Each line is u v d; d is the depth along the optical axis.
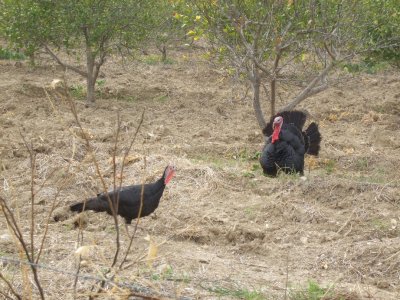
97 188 10.41
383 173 12.59
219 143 13.84
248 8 12.37
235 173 11.49
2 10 15.64
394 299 7.56
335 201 10.55
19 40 15.79
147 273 7.48
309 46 12.52
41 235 8.66
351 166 13.01
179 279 7.43
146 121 15.29
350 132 15.54
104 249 8.28
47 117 14.83
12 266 7.42
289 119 11.89
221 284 7.54
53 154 11.73
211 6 12.29
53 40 15.92
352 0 12.50
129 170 11.27
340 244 9.00
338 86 19.12
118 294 5.39
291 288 7.61
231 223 9.61
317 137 12.12
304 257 8.69
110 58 21.70
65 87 5.74
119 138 13.52
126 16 15.47
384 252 8.65
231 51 12.77
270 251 8.86
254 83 13.14
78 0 15.35
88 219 9.48
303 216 9.91
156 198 8.78
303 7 12.34
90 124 14.55
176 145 13.45
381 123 16.16
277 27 12.48
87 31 15.72
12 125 14.09
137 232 9.17
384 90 19.25
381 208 10.28
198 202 10.30
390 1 13.02
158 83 18.88
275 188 11.01
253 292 7.34
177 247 8.78
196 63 21.47
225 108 16.84
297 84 15.42
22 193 10.12
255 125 15.66
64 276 7.26
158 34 18.75
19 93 16.41
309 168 12.41
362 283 8.09
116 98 17.34
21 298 5.88
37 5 15.20
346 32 12.79
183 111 16.42
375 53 15.89
